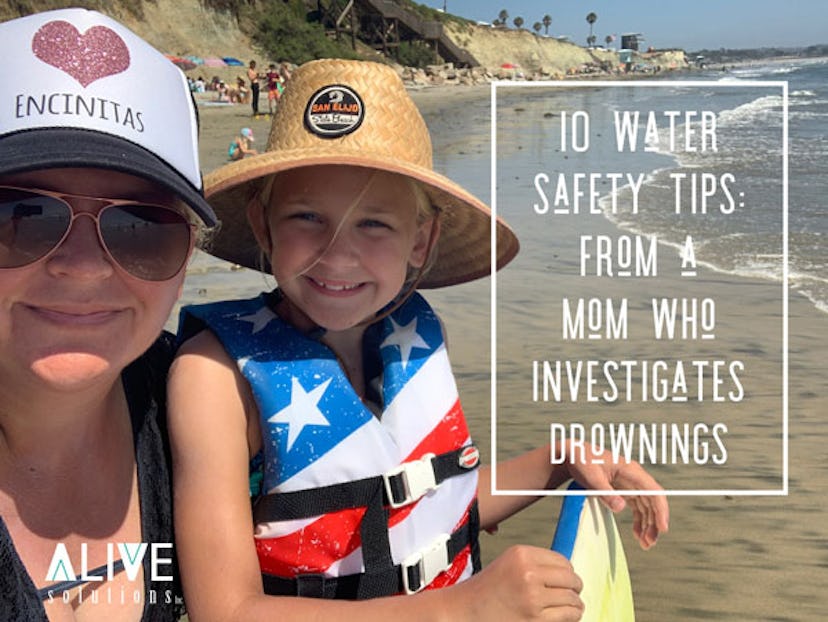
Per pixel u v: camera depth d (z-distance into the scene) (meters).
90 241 0.57
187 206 0.63
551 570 0.71
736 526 1.52
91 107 0.57
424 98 21.47
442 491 0.90
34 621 0.56
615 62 67.31
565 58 55.75
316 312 0.86
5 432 0.61
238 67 18.92
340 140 0.88
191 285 2.88
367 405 0.91
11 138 0.54
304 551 0.82
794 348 2.46
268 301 0.89
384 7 29.08
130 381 0.74
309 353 0.84
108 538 0.67
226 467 0.77
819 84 23.25
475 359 2.35
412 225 0.91
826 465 1.75
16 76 0.56
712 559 1.42
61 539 0.64
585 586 0.91
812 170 6.18
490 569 0.72
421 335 0.94
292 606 0.72
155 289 0.60
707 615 1.27
